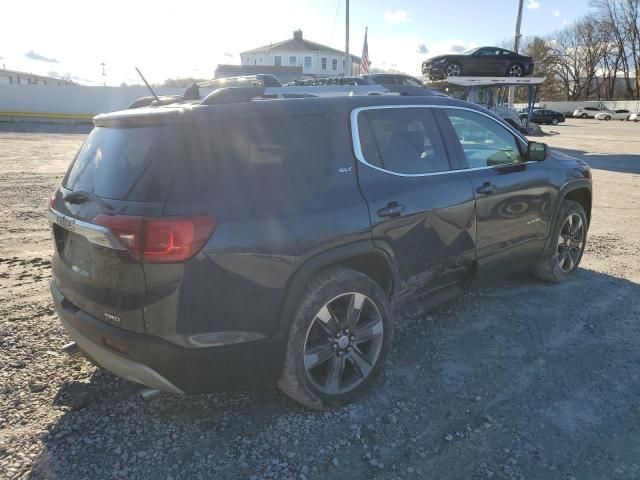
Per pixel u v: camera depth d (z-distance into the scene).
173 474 2.50
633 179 12.82
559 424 2.90
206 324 2.48
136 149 2.67
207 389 2.62
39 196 9.59
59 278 3.01
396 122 3.47
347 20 26.47
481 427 2.87
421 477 2.50
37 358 3.55
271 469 2.54
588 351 3.71
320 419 2.93
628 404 3.10
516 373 3.42
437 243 3.51
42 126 33.50
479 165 3.98
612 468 2.57
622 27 74.56
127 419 2.92
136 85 37.59
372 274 3.28
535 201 4.39
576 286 4.96
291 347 2.76
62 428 2.82
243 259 2.52
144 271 2.42
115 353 2.62
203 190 2.51
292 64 69.81
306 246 2.71
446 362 3.55
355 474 2.51
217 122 2.63
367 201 3.03
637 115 56.09
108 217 2.49
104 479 2.46
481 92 20.38
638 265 5.64
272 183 2.73
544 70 81.56
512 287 4.93
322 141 3.01
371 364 3.12
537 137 29.45
